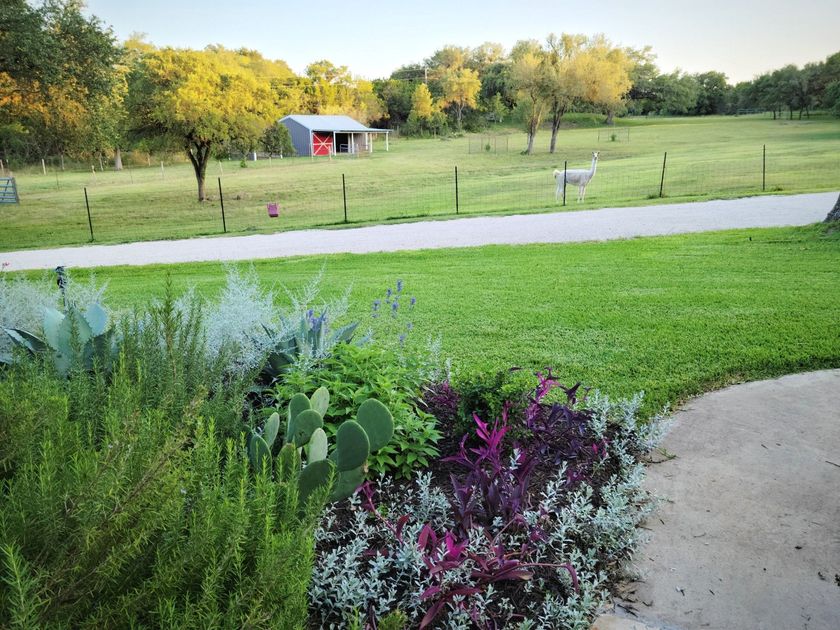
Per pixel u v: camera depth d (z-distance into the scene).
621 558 2.55
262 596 1.37
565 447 3.26
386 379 3.14
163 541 1.47
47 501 1.31
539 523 2.47
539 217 20.08
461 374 4.44
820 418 3.94
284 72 102.31
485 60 120.94
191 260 14.93
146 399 2.58
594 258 11.38
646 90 107.50
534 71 55.09
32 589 1.22
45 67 21.16
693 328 6.03
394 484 2.89
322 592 2.05
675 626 2.21
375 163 53.59
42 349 3.22
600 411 3.62
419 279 9.80
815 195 20.53
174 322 2.91
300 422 2.52
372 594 2.06
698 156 43.50
